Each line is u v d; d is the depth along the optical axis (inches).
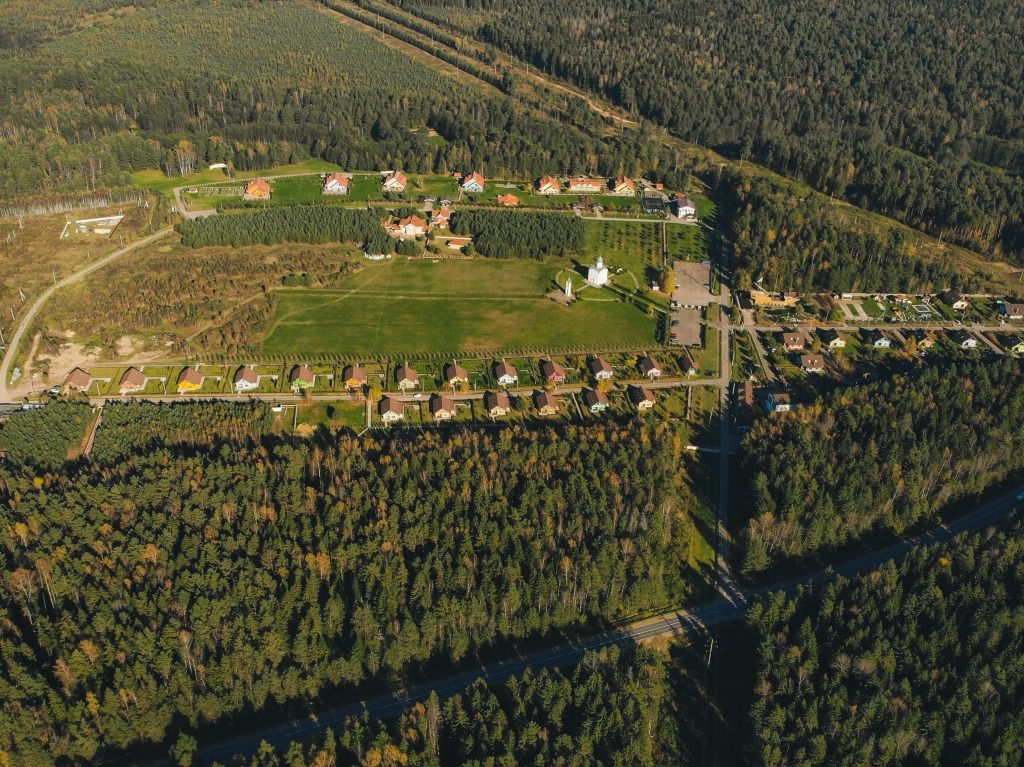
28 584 5797.2
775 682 5565.9
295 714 5516.7
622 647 6023.6
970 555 6269.7
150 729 5231.3
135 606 5689.0
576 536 6461.6
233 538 6240.2
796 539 6673.2
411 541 6328.7
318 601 5940.0
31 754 4953.3
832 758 5108.3
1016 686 5447.8
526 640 6053.2
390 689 5693.9
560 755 5032.0
